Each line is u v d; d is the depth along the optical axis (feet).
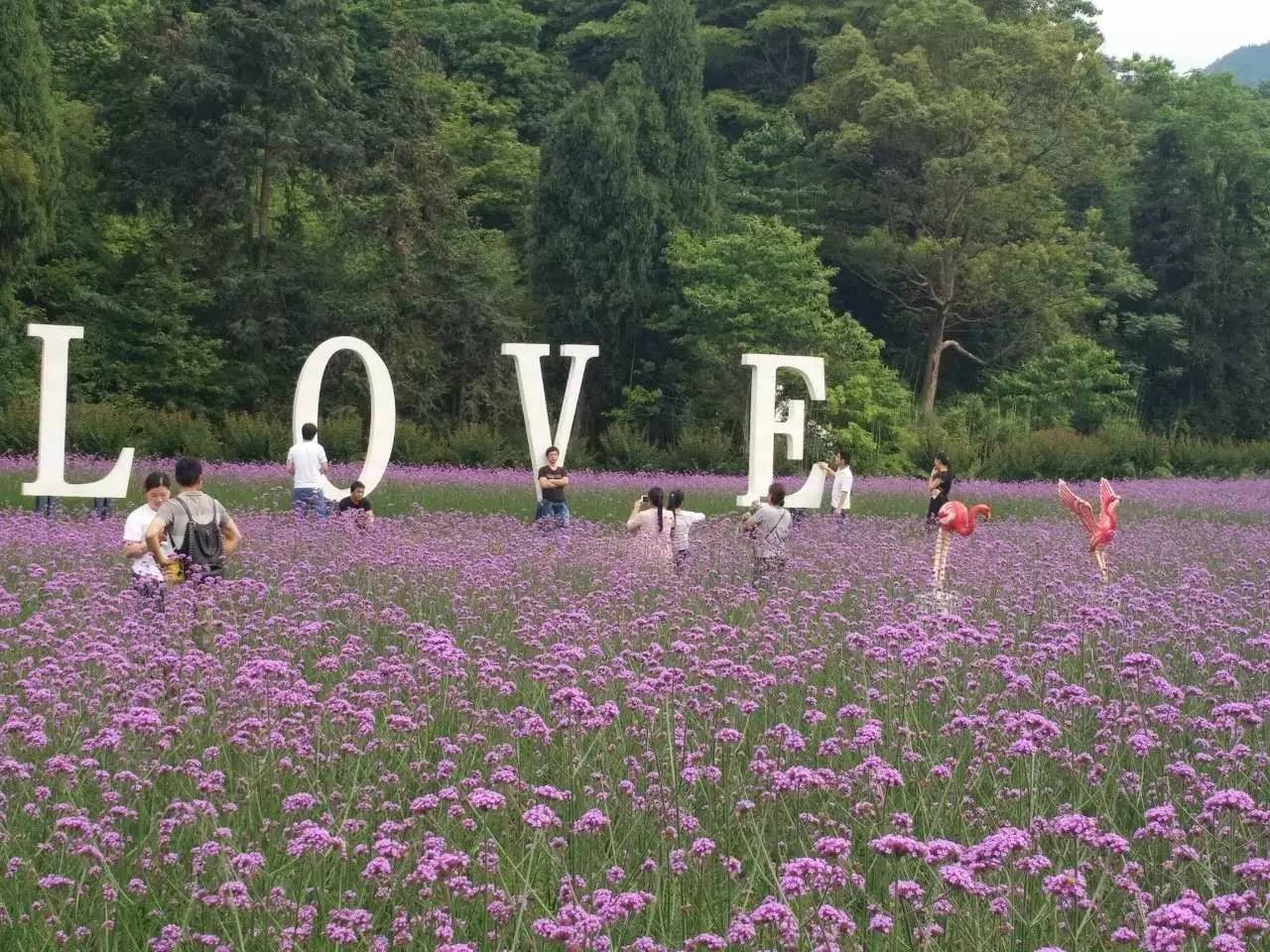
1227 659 29.55
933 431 151.02
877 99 171.83
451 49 198.70
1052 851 20.03
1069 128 183.93
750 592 40.32
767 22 206.90
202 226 146.20
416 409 145.89
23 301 139.23
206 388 139.03
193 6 178.50
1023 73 180.96
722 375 153.17
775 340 151.64
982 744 24.17
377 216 145.28
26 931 16.44
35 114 121.49
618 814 21.20
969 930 16.33
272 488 85.87
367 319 143.23
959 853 16.16
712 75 218.18
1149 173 206.59
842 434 145.18
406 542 51.55
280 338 143.33
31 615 36.01
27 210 117.39
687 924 17.56
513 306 154.51
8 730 22.41
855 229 187.73
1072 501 49.75
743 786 22.15
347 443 118.83
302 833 17.65
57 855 18.70
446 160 150.82
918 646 27.53
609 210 155.94
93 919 17.22
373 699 25.40
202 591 34.83
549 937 14.92
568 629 33.01
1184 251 203.92
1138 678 27.53
